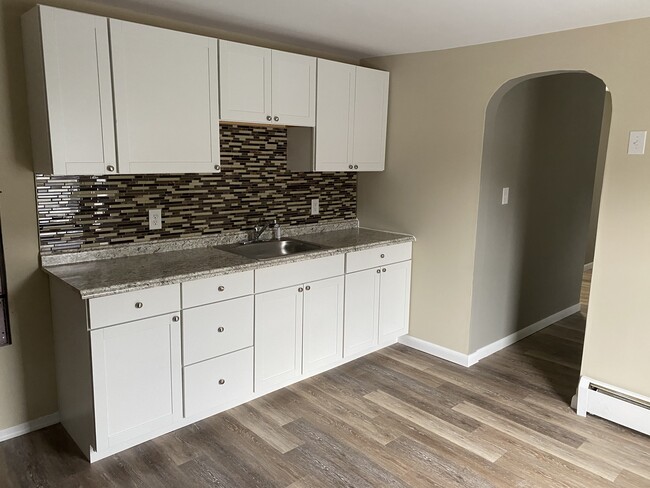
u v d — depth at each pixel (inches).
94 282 90.4
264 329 114.7
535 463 97.3
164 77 100.6
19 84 95.0
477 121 128.9
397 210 151.7
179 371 100.8
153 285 93.3
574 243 182.9
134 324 92.4
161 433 104.0
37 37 86.6
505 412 116.3
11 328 99.9
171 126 103.2
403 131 146.5
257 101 116.6
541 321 173.3
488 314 146.4
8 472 91.7
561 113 159.0
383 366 140.0
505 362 144.6
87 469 92.9
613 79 106.3
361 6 98.9
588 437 106.7
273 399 119.9
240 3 99.2
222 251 122.1
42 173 95.7
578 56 111.0
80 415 96.1
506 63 122.3
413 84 142.1
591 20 104.3
